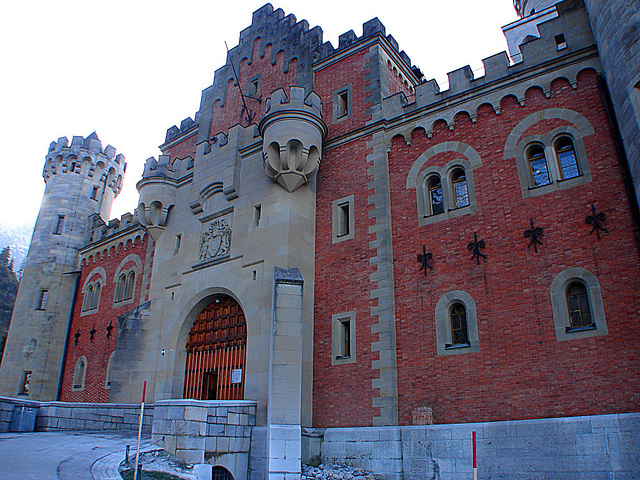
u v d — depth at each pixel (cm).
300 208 2130
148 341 2369
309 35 2630
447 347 1688
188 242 2430
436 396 1658
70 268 3756
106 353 3127
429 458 1591
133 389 2284
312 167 2123
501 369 1567
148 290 2919
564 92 1741
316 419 1866
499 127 1844
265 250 2080
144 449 1562
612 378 1391
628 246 1471
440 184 1938
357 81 2328
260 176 2247
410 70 2566
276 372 1689
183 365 2262
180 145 3162
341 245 2059
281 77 2664
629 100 1450
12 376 3438
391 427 1677
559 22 1825
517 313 1593
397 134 2091
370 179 2073
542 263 1599
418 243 1880
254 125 2450
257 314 2005
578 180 1619
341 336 1934
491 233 1730
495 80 1889
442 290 1764
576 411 1416
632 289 1430
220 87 2980
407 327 1795
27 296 3644
